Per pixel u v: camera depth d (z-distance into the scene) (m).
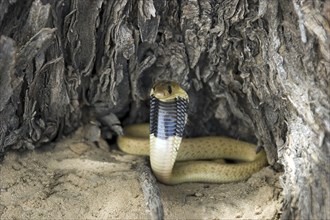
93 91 1.02
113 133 1.08
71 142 1.03
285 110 0.92
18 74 0.90
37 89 0.95
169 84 0.97
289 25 0.90
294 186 0.87
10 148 0.96
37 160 0.98
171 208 0.91
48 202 0.90
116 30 0.95
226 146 1.08
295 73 0.89
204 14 0.95
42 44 0.88
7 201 0.90
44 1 0.90
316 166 0.85
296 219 0.86
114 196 0.92
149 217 0.89
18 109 0.94
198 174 1.01
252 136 1.09
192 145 1.07
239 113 1.04
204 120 1.10
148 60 1.00
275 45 0.91
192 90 1.06
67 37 0.95
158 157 0.97
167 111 0.97
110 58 0.98
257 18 0.92
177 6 0.96
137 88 1.03
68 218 0.89
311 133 0.86
